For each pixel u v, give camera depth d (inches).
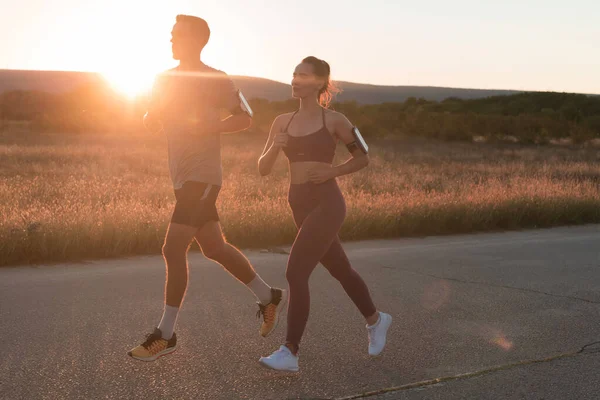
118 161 991.6
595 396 141.5
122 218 340.2
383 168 975.6
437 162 1235.2
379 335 163.0
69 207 389.7
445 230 448.8
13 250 290.4
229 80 151.0
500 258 322.3
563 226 501.0
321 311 208.4
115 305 208.8
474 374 153.6
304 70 152.3
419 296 234.4
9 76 6894.7
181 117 148.7
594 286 257.1
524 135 2449.6
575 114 3966.5
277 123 157.8
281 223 376.8
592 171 1051.9
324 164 152.3
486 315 209.5
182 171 149.6
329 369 154.8
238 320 195.6
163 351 149.9
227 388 140.5
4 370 146.6
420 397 138.6
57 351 161.2
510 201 504.7
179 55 151.1
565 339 184.2
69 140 1627.7
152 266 283.7
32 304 207.3
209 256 159.6
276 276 270.4
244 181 642.2
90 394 134.4
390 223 421.7
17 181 602.9
